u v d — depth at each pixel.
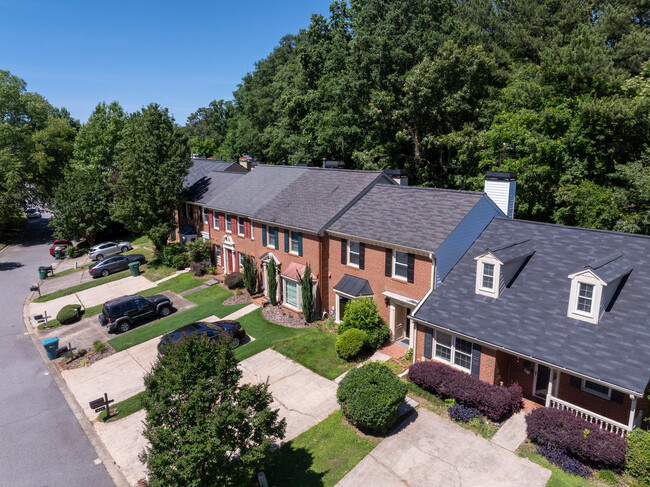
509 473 12.44
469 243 19.67
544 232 18.33
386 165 38.53
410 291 19.58
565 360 13.45
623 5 37.84
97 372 21.52
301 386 17.97
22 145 55.81
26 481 14.28
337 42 42.50
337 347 19.70
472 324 16.11
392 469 12.98
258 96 69.50
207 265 35.56
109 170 56.78
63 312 28.67
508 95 35.50
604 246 16.34
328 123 42.28
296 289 25.22
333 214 23.95
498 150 31.64
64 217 47.72
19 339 26.66
